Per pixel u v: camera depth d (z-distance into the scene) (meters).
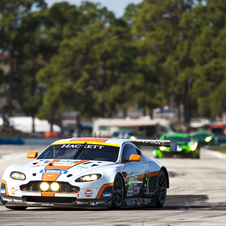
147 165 40.19
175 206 40.84
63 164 35.22
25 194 33.84
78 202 33.34
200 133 196.62
